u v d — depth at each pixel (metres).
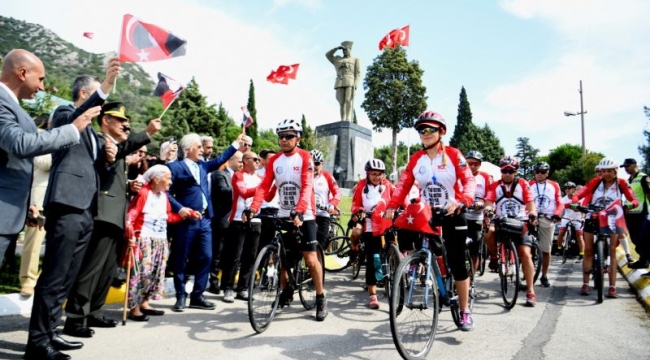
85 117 2.97
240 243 5.27
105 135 3.78
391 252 4.61
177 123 24.59
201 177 4.95
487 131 53.28
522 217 5.55
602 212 5.48
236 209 5.26
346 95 31.36
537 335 3.90
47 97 8.28
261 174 6.70
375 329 4.10
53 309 3.16
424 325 3.61
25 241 4.52
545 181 6.67
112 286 5.13
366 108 41.06
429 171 3.82
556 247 11.18
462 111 53.44
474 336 3.86
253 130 45.50
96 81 3.82
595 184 6.09
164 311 4.59
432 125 3.69
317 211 5.95
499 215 5.77
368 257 5.10
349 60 31.53
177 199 4.74
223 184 5.71
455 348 3.52
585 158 28.33
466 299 3.83
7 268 6.10
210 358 3.22
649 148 25.03
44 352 3.05
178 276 4.68
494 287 6.33
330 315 4.65
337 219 10.07
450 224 3.73
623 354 3.39
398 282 3.14
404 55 40.09
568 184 9.77
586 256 5.86
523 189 5.56
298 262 4.69
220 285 5.86
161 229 4.43
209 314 4.57
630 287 6.30
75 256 3.33
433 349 3.48
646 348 3.54
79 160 3.35
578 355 3.36
